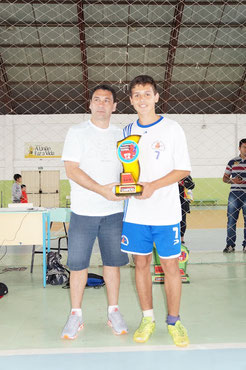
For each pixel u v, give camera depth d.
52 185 15.26
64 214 3.95
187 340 1.79
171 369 1.53
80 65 13.81
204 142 15.20
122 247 1.95
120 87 14.37
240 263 3.99
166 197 1.88
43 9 12.12
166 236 1.87
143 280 1.93
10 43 13.06
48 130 15.09
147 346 1.78
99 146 1.99
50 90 14.60
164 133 1.89
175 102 15.07
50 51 13.36
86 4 12.10
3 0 11.74
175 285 1.89
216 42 13.30
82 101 14.98
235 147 15.26
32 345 1.82
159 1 12.20
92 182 1.88
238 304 2.53
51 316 2.30
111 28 12.80
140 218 1.88
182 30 12.89
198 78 14.44
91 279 3.10
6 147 15.02
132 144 1.85
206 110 15.41
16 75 14.09
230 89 14.88
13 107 15.09
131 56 13.62
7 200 15.04
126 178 1.83
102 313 2.36
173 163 1.92
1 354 1.70
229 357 1.64
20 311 2.41
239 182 4.59
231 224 4.74
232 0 12.02
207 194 15.27
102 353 1.70
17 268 3.85
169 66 13.85
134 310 2.41
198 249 5.06
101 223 2.01
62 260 4.24
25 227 3.25
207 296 2.74
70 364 1.58
